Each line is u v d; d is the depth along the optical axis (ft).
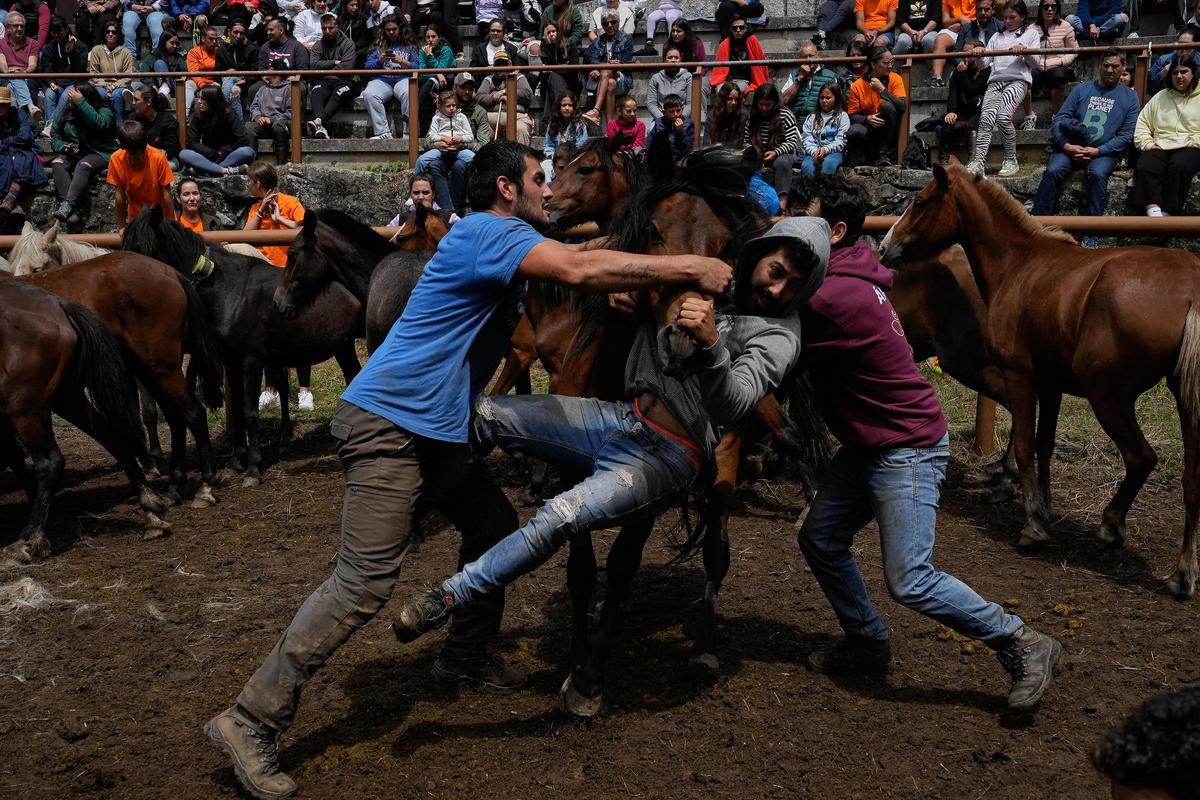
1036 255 16.84
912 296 19.34
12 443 19.01
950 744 10.98
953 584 11.14
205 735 11.34
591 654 11.34
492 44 40.34
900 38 38.04
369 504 10.22
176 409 20.18
